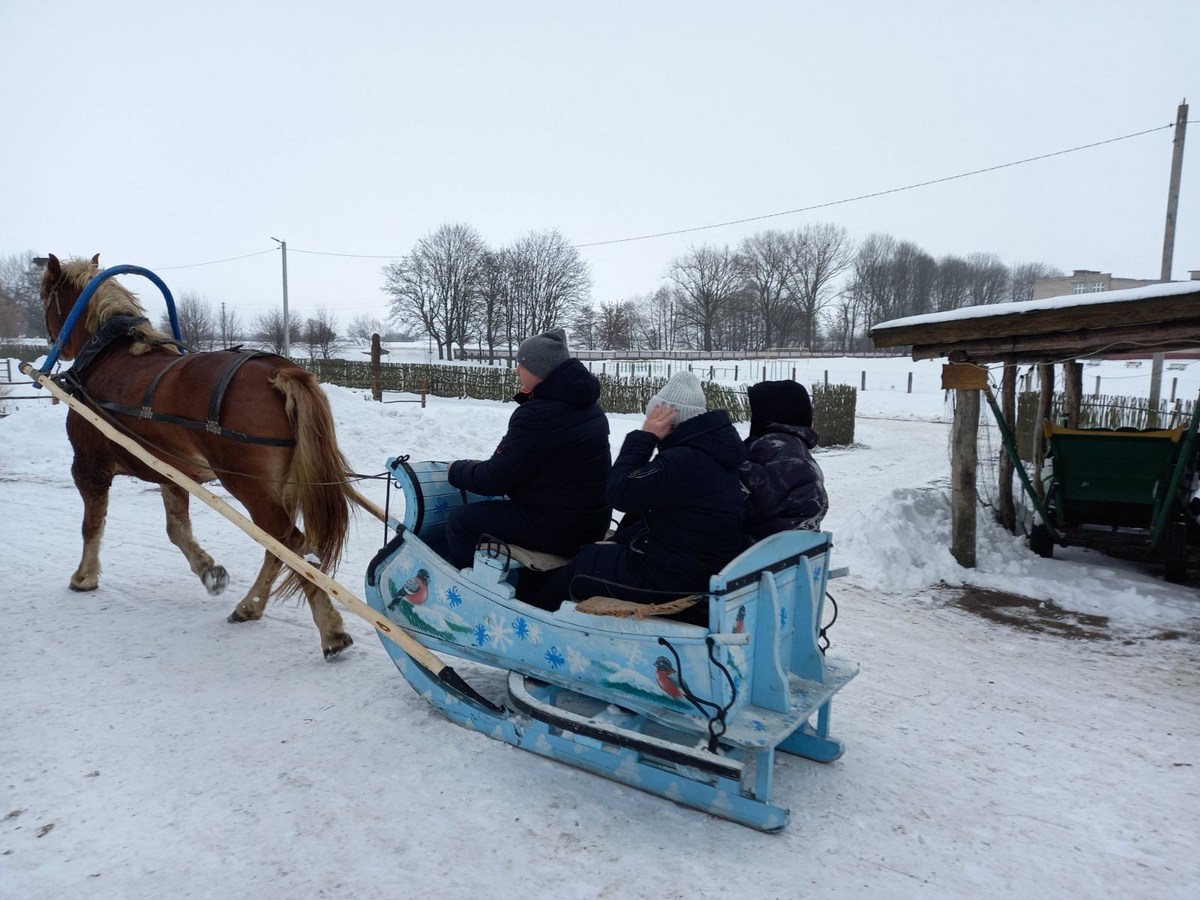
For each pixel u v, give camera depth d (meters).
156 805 3.45
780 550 3.44
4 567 6.80
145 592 6.21
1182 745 4.16
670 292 94.12
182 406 5.14
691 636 3.16
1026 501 9.06
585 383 3.98
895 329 7.37
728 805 3.29
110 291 6.01
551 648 3.69
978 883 3.02
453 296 71.69
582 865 3.07
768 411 4.10
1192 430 6.82
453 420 14.38
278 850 3.15
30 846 3.16
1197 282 5.93
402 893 2.91
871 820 3.42
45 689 4.54
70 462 11.93
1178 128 20.25
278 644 5.23
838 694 4.75
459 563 4.15
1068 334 6.69
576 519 4.06
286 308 44.00
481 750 3.91
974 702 4.67
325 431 4.88
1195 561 7.83
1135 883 3.04
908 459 15.70
